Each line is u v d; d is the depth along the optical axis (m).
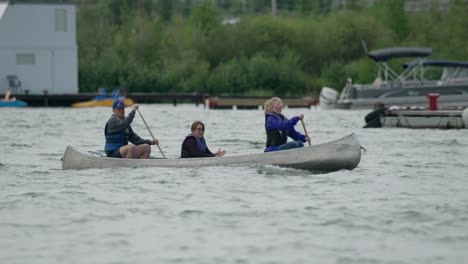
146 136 85.81
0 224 34.62
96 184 44.78
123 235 32.72
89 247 30.94
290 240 31.91
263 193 41.75
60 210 37.56
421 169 52.69
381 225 34.34
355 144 48.91
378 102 150.00
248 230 33.53
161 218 35.75
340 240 31.91
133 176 47.31
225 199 40.09
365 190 42.94
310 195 41.22
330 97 160.62
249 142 76.31
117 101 51.38
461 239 32.00
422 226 34.16
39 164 55.78
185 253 30.11
